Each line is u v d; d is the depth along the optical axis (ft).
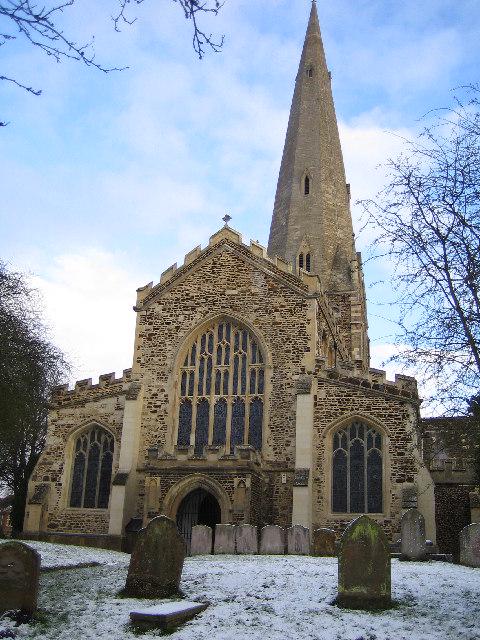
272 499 112.27
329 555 85.87
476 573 66.13
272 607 52.26
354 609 51.85
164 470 110.22
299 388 114.73
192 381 123.34
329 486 110.93
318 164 197.36
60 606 53.57
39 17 27.12
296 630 47.19
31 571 51.47
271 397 117.50
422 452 108.58
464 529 75.72
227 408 120.16
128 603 53.83
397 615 50.29
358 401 113.50
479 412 49.88
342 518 108.68
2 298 99.86
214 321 125.18
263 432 115.96
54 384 130.00
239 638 45.52
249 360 121.80
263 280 124.67
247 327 122.93
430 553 86.28
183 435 120.47
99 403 124.67
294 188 195.11
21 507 148.77
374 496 109.50
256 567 67.67
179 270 128.67
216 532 88.89
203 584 59.57
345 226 193.98
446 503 119.14
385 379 113.39
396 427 110.83
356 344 176.76
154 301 128.16
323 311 130.21
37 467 123.03
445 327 50.75
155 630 47.37
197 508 111.65
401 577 62.44
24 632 48.11
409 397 111.45
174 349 124.57
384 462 109.91
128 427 119.03
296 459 111.14
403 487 107.76
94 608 52.75
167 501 108.68
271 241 193.57
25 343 97.19
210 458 109.50
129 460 116.88
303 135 202.80
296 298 122.11
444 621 48.57
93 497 120.47
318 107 206.80
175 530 57.21
